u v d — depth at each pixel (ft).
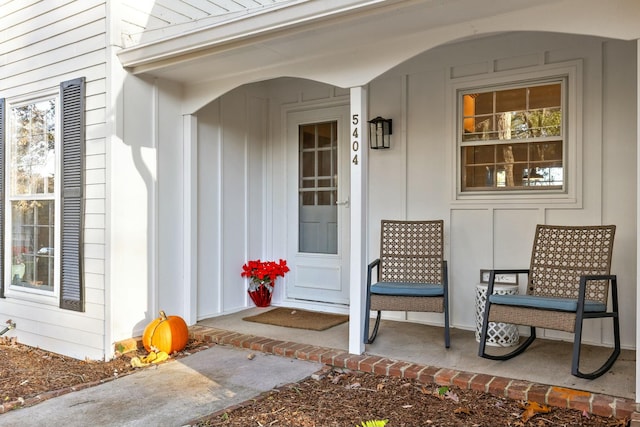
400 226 14.48
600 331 12.38
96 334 13.83
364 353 11.97
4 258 16.83
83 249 14.14
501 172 13.94
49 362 13.85
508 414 8.95
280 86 18.19
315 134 17.63
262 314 16.57
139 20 14.24
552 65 12.89
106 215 13.55
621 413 8.52
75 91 14.29
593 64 12.42
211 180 16.28
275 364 11.99
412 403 9.57
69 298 14.43
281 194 18.31
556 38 12.84
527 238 13.39
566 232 12.05
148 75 14.28
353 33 10.87
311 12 10.19
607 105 12.29
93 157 13.93
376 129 15.53
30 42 15.88
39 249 15.85
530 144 13.50
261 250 18.45
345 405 9.59
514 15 9.78
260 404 9.71
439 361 11.27
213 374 11.43
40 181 15.79
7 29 16.61
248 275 17.42
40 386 11.38
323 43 11.52
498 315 10.82
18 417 9.36
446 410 9.21
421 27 10.54
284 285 18.28
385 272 14.33
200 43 12.06
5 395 10.78
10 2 16.49
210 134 16.25
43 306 15.43
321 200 17.52
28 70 15.94
